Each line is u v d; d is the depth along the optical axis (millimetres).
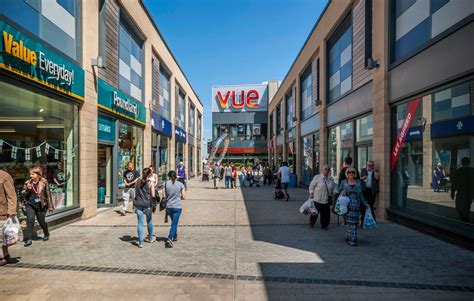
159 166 19781
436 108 7582
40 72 7477
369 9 11180
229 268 5301
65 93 8586
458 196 6820
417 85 8055
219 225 8906
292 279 4820
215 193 18188
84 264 5477
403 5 8969
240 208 12164
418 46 8203
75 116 9539
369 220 6977
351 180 6949
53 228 8234
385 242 7012
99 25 10961
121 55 13156
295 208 12172
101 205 12141
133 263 5539
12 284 4594
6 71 6465
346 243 6934
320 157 16938
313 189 8477
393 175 9492
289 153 28578
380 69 9828
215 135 52969
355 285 4598
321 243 6941
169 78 22750
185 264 5496
